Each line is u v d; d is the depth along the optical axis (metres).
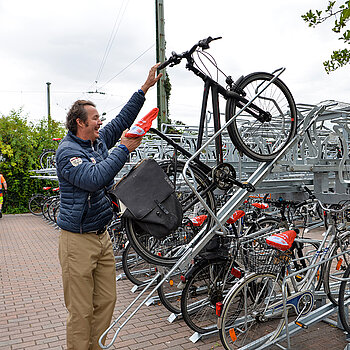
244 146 2.82
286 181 4.21
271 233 3.66
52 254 7.09
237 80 2.77
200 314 3.72
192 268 3.35
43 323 3.86
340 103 3.30
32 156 14.80
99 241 2.53
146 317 3.96
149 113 2.47
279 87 2.93
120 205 2.32
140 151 7.57
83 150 2.46
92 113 2.52
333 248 3.38
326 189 3.76
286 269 3.22
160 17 11.79
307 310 3.24
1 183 12.92
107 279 2.61
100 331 2.59
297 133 3.09
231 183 2.63
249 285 3.07
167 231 2.27
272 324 3.42
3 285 5.15
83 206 2.39
